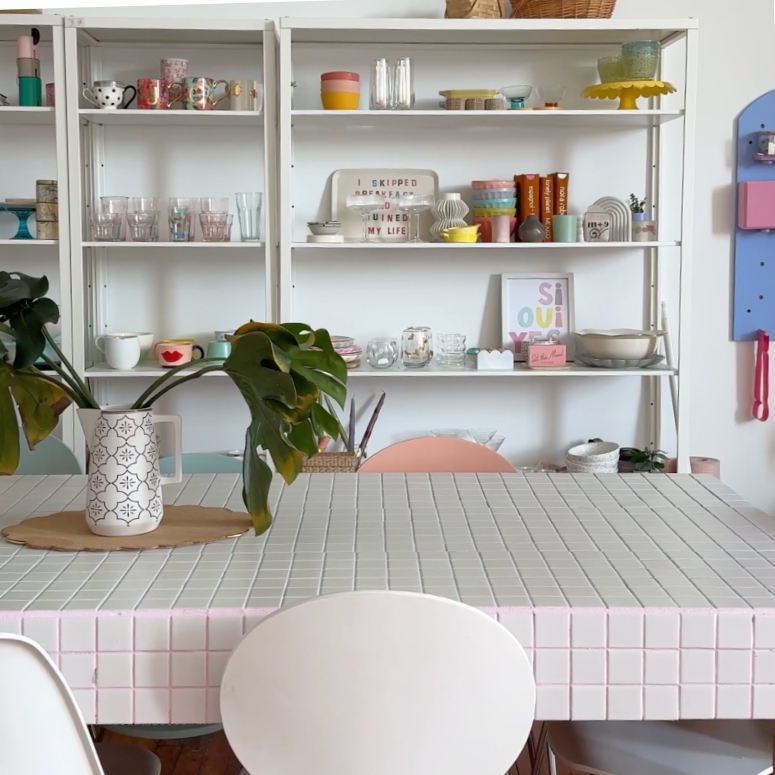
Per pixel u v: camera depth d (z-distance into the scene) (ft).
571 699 4.18
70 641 4.13
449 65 10.50
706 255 10.80
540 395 10.99
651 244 9.68
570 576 4.61
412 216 10.60
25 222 9.96
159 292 10.68
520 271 10.78
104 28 9.35
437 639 3.58
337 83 9.61
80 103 10.06
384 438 11.01
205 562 4.86
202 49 10.34
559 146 10.63
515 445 11.05
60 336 9.95
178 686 4.17
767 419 11.00
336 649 3.59
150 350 10.32
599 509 5.99
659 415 10.92
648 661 4.15
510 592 4.36
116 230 9.75
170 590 4.42
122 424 5.20
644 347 9.93
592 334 10.01
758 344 10.75
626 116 9.74
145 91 9.51
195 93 9.50
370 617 3.54
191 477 6.87
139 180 10.52
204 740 7.81
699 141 10.66
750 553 5.00
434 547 5.14
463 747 3.74
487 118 9.90
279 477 6.93
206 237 9.77
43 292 5.08
